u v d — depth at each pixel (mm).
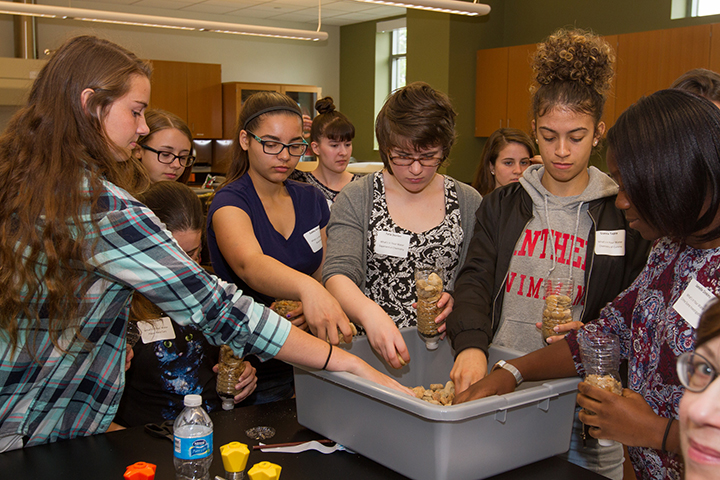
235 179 1975
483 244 1631
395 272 1702
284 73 9922
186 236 1566
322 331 1250
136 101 1132
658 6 5391
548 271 1547
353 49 10117
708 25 4633
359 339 1467
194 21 5129
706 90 1445
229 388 1416
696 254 973
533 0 6293
